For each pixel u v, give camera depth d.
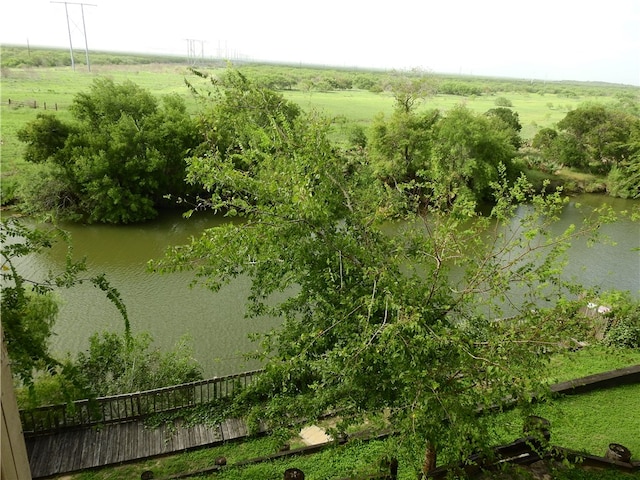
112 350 11.96
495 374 5.02
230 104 7.67
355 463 8.34
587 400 10.05
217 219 30.47
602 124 40.28
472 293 6.10
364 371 5.77
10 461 2.02
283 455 8.66
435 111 32.69
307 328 6.44
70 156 28.14
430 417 5.19
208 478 8.16
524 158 43.09
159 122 30.39
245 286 20.00
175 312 17.86
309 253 6.11
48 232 8.29
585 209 33.69
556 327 5.65
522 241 7.32
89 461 8.99
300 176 5.98
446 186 6.97
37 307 10.59
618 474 7.62
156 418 10.04
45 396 10.16
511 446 7.14
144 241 26.30
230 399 10.49
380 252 6.35
